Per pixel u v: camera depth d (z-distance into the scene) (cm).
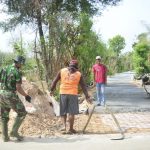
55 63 1933
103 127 1191
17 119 988
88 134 1081
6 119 989
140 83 3541
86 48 2100
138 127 1191
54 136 1045
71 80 1093
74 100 1091
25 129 1084
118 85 3362
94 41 2155
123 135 1048
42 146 940
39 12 2127
